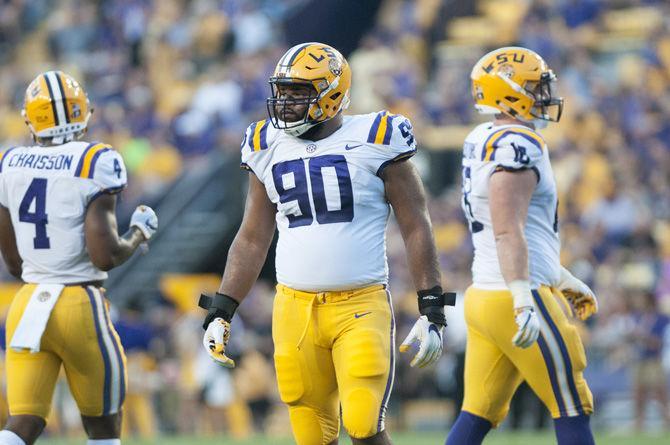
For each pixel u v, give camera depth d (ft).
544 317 60.59
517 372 63.67
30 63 262.06
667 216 180.24
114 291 179.52
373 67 230.27
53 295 63.10
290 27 237.86
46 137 64.85
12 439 61.87
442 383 143.23
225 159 184.85
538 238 61.52
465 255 162.30
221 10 239.91
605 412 148.46
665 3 238.48
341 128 57.93
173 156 206.28
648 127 193.67
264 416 145.38
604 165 185.47
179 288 168.86
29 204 63.67
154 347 146.72
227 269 60.13
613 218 172.76
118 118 220.02
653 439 114.73
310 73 56.29
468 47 239.91
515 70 62.64
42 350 63.31
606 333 144.05
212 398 142.10
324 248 56.95
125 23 247.91
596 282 157.17
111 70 240.73
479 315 62.34
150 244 184.55
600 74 219.00
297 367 57.72
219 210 184.85
